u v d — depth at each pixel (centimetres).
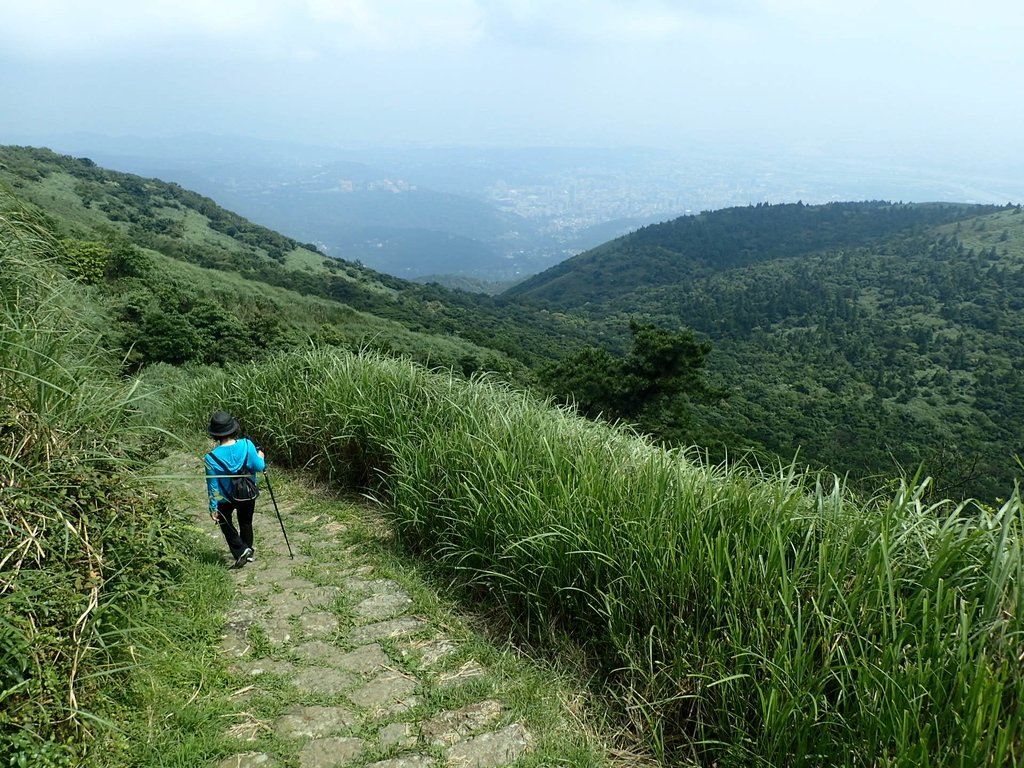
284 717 255
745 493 293
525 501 345
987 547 221
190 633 311
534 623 322
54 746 198
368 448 545
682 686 247
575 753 234
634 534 288
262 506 539
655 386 2636
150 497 361
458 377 600
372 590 375
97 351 384
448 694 270
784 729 206
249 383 727
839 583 230
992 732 160
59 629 229
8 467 262
